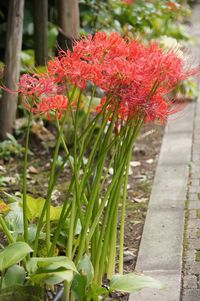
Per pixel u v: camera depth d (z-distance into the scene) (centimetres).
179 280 366
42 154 578
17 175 526
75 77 305
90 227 341
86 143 319
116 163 334
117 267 386
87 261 317
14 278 311
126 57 316
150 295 351
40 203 362
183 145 596
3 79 573
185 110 690
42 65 617
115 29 683
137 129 319
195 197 487
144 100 309
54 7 724
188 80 705
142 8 700
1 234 424
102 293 317
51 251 323
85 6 687
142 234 427
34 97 318
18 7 557
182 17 988
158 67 304
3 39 705
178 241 414
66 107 323
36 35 614
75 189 319
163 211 461
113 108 330
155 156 578
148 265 387
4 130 590
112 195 333
